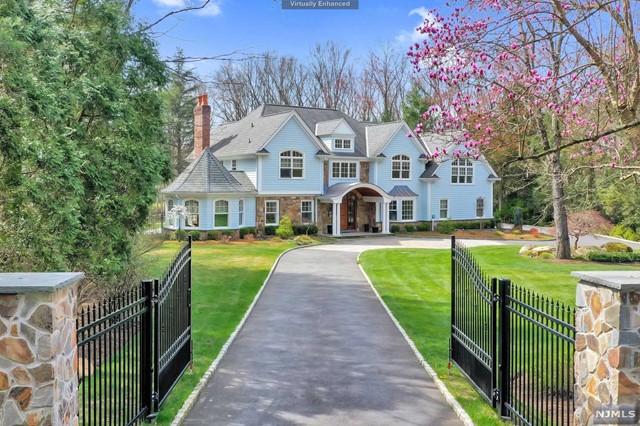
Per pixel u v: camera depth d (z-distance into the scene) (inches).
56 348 150.9
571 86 329.7
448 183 1562.5
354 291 627.8
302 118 1402.6
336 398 287.3
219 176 1247.5
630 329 155.6
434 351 373.4
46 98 299.1
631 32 277.4
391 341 404.2
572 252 933.8
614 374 156.7
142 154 444.8
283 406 276.2
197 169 1246.9
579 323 181.0
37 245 323.9
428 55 321.7
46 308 149.3
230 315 491.8
